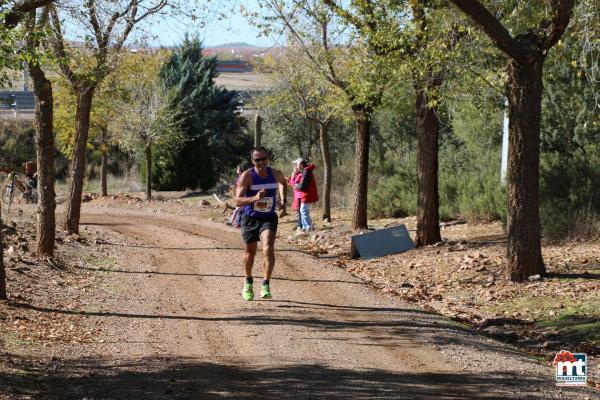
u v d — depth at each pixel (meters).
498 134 26.17
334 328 9.52
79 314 9.93
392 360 8.08
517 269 13.11
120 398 6.41
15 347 7.95
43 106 13.29
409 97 17.44
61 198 32.16
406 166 25.94
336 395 6.66
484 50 14.59
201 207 27.70
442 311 11.81
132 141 30.95
